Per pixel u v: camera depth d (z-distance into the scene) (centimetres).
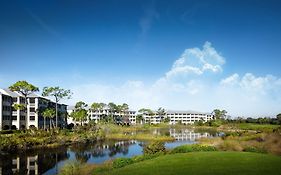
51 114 10488
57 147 6838
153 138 9200
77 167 3578
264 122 15825
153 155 3706
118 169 3022
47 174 4016
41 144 6731
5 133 8000
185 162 3031
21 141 6175
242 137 6266
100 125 12056
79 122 17138
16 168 4412
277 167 2738
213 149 3950
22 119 10756
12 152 5775
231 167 2756
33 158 5284
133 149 6706
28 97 11081
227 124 16750
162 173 2662
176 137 9956
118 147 7081
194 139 8819
